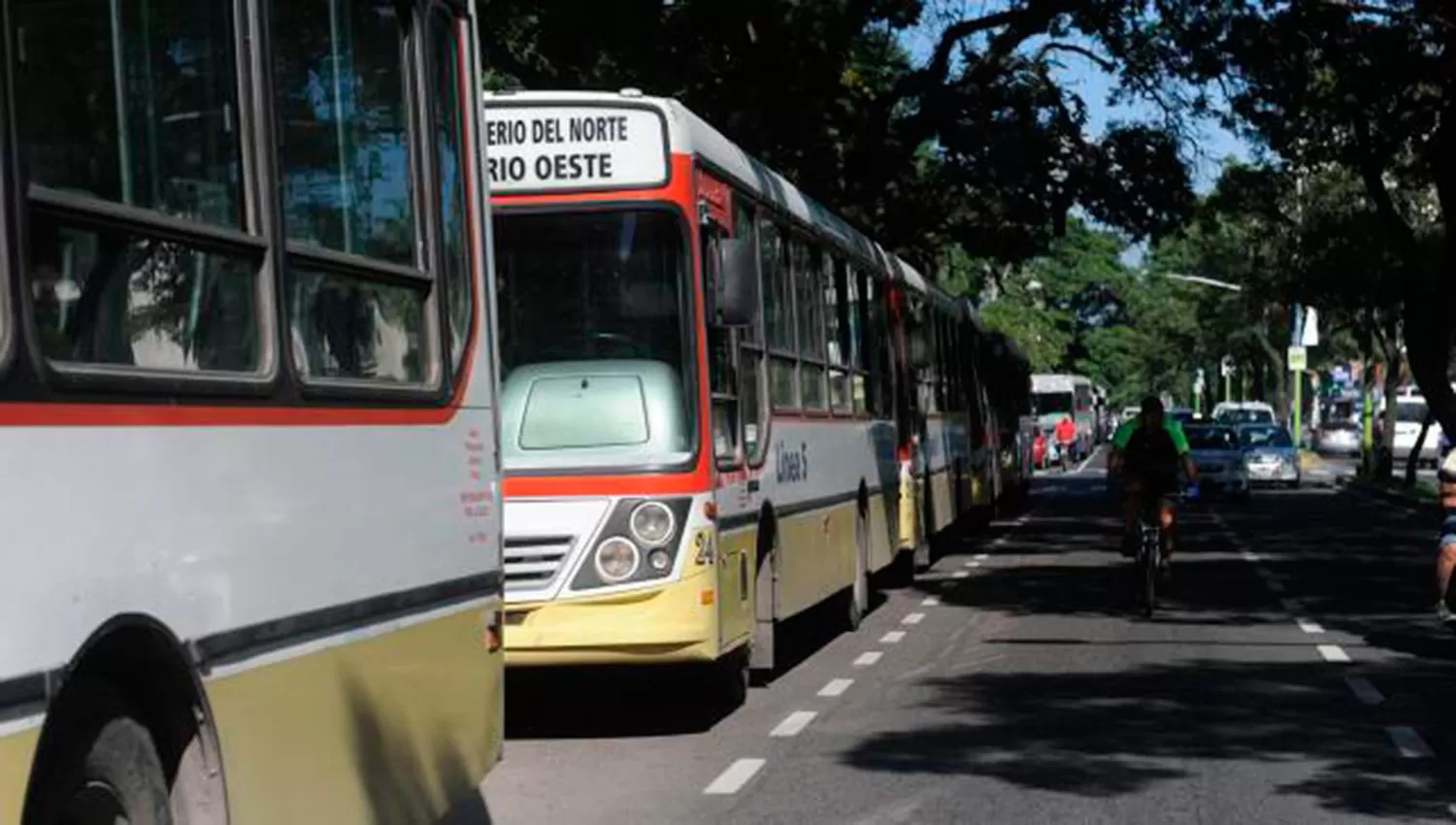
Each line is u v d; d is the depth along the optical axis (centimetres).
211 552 486
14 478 403
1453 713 1234
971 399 3086
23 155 414
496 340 730
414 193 650
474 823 915
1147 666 1492
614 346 1166
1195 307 8456
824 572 1580
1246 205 3750
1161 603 2028
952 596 2133
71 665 420
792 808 941
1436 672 1446
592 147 1170
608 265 1170
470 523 683
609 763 1092
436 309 660
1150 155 3198
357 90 604
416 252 648
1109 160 3212
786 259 1478
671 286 1166
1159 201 3234
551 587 1141
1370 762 1055
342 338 581
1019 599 2091
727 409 1230
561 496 1145
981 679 1424
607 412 1159
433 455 647
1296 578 2328
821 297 1627
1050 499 4728
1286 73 2980
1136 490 1894
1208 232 3809
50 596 414
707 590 1157
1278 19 2908
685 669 1367
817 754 1105
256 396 516
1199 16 2931
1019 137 3166
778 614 1373
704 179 1212
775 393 1399
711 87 2531
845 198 3058
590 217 1170
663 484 1145
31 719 405
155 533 458
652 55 2450
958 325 2939
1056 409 7475
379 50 625
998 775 1024
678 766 1077
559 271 1171
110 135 453
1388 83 2978
